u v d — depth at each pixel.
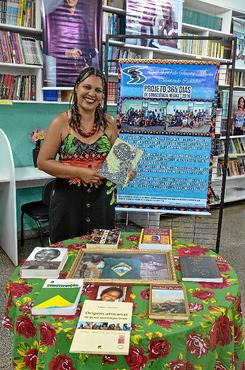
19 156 3.57
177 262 1.48
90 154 1.86
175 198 2.49
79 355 1.00
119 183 1.81
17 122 3.49
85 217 1.93
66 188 1.89
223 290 1.27
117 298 1.18
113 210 2.01
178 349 1.03
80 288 1.21
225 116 4.43
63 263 1.43
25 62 3.14
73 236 1.94
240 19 4.54
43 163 1.86
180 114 2.39
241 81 4.72
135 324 1.05
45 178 3.20
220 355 1.17
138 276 1.33
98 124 1.87
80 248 1.61
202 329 1.06
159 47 3.76
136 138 2.43
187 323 1.06
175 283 1.28
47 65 3.19
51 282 1.25
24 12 3.09
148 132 2.42
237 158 5.14
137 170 2.45
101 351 0.95
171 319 1.08
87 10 3.25
